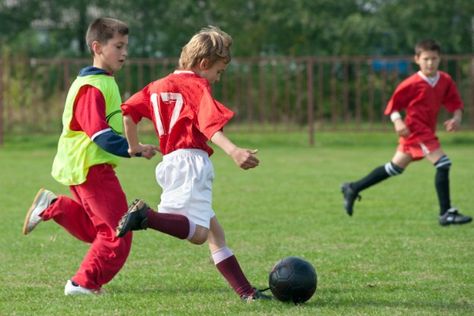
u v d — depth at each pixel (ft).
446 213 73.36
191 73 45.32
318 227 72.79
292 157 142.82
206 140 45.19
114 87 47.83
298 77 171.32
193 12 229.66
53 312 43.24
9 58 179.63
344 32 216.33
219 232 46.14
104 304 44.78
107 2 224.12
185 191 44.04
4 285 50.70
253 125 191.01
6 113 173.17
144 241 65.77
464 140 174.40
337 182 106.52
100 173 47.44
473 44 222.69
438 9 216.13
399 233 69.36
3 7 226.17
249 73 168.14
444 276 52.31
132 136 45.57
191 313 42.60
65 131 47.96
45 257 60.23
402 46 218.79
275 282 44.27
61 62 166.40
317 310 43.01
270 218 77.97
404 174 114.93
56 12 226.79
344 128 170.81
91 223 48.83
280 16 221.87
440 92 76.48
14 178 111.86
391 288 48.80
